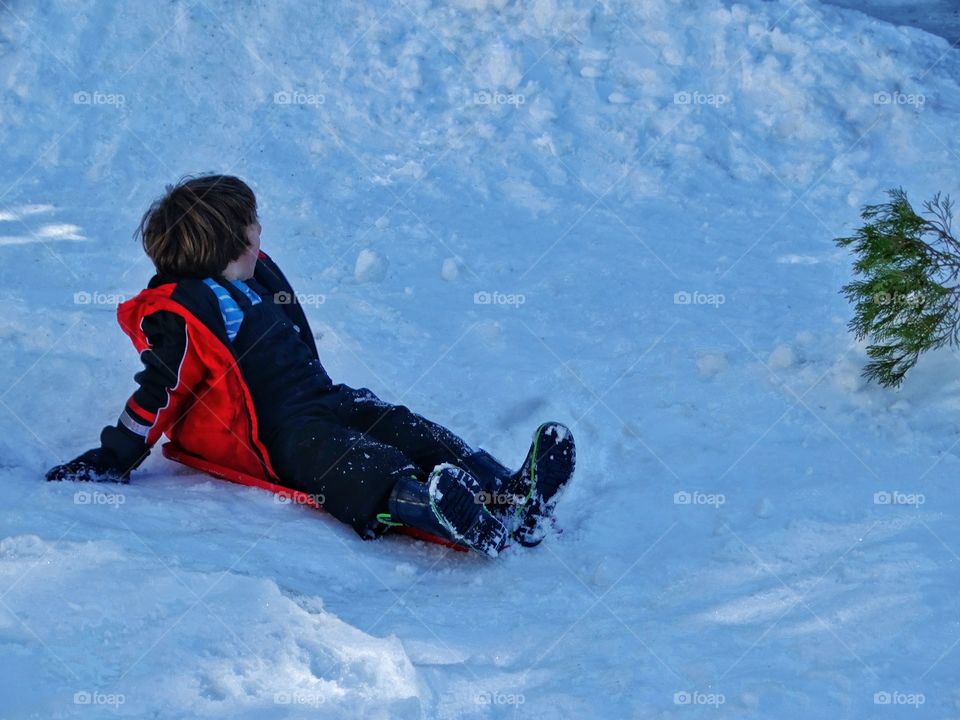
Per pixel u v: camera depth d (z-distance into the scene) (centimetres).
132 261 815
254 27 1097
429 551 480
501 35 1118
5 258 805
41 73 1034
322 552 457
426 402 630
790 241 880
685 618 416
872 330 618
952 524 479
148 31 1077
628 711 354
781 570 451
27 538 408
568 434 480
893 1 1348
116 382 630
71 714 325
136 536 435
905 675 372
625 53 1110
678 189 972
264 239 859
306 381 512
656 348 694
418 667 369
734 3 1154
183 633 366
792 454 558
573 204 945
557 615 422
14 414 586
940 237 623
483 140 1025
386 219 904
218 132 1017
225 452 515
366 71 1089
